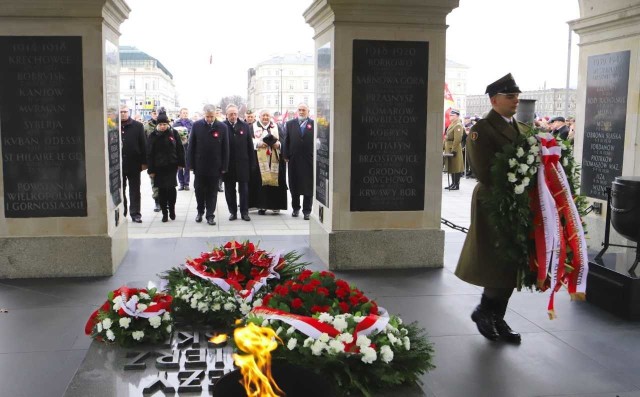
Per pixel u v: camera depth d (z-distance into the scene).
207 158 10.10
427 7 6.94
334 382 3.37
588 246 7.81
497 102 4.63
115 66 7.36
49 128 6.66
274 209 11.40
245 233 9.44
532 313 5.55
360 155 7.11
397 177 7.19
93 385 3.48
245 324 3.81
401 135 7.15
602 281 5.64
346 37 6.93
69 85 6.62
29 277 6.73
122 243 7.58
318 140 7.89
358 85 7.01
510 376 4.24
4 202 6.68
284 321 3.63
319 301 3.89
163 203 10.43
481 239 4.72
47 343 4.82
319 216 7.80
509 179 4.37
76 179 6.73
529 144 4.45
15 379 4.17
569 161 4.80
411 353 3.61
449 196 14.91
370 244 7.16
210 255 5.24
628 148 7.23
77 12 6.52
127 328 4.11
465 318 5.45
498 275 4.66
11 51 6.54
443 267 7.29
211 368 3.67
